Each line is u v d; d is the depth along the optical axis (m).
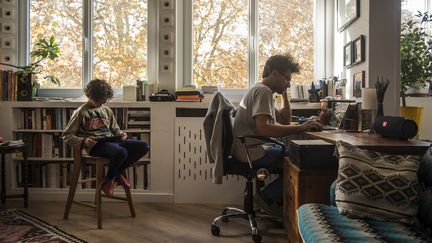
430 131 3.33
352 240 1.26
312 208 1.65
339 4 3.42
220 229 2.64
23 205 3.32
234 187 3.41
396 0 2.60
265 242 2.39
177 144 3.42
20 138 3.54
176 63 3.68
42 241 2.37
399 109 2.61
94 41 3.82
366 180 1.53
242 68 3.76
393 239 1.27
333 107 2.94
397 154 1.75
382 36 2.60
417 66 3.01
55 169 3.55
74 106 3.47
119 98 3.68
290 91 3.51
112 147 2.79
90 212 3.10
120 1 3.79
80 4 3.81
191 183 3.43
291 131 2.37
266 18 3.74
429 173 1.52
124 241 2.39
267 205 2.69
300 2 3.73
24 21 3.83
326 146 2.00
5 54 3.74
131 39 3.79
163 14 3.60
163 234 2.54
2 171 3.30
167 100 3.43
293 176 2.13
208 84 3.77
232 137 2.44
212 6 3.75
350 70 3.08
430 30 3.53
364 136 2.11
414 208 1.49
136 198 3.45
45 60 3.84
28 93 3.52
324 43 3.70
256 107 2.39
